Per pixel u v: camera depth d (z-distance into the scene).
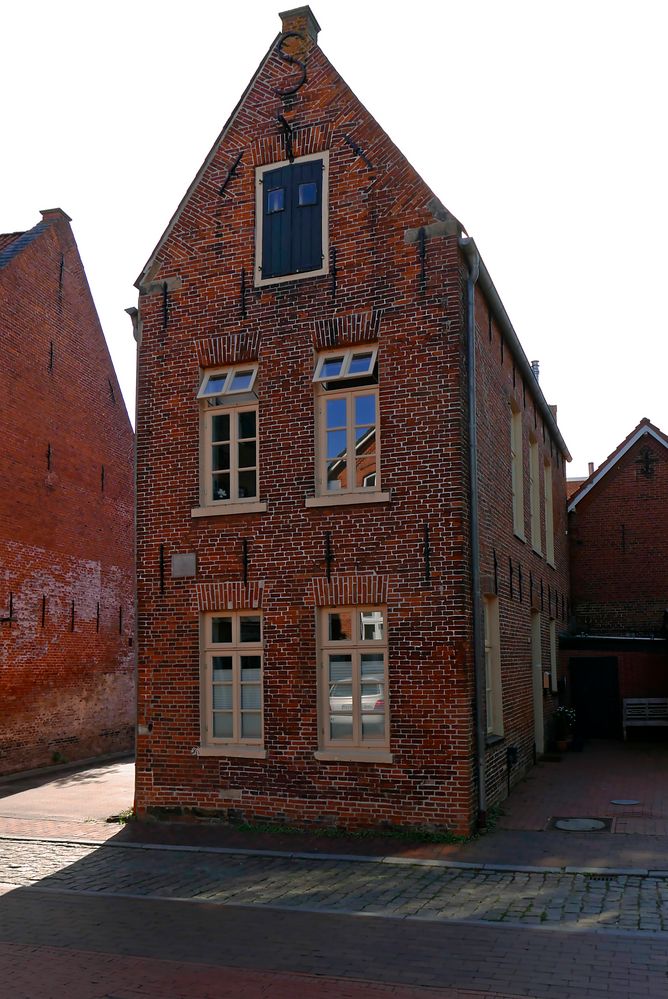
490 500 13.74
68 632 21.73
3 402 19.61
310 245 13.21
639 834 11.25
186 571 13.29
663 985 6.46
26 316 20.62
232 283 13.60
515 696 15.28
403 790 11.63
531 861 10.09
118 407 24.81
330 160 13.23
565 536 24.42
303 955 7.23
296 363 13.03
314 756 12.16
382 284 12.65
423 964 6.97
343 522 12.43
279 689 12.52
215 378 13.68
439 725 11.55
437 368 12.18
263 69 13.88
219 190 13.89
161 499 13.61
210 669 13.15
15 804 14.93
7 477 19.64
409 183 12.70
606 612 24.80
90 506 23.03
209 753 12.80
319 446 12.84
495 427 14.45
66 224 22.53
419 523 12.01
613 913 8.17
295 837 11.72
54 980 6.71
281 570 12.70
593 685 22.19
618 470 25.27
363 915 8.30
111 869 10.35
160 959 7.18
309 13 13.70
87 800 15.27
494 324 14.75
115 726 23.67
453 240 12.35
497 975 6.71
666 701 21.33
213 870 10.21
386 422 12.34
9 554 19.59
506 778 13.91
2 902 9.01
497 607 14.03
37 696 20.34
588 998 6.24
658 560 24.62
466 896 8.85
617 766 17.00
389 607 12.02
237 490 13.31
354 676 12.27
